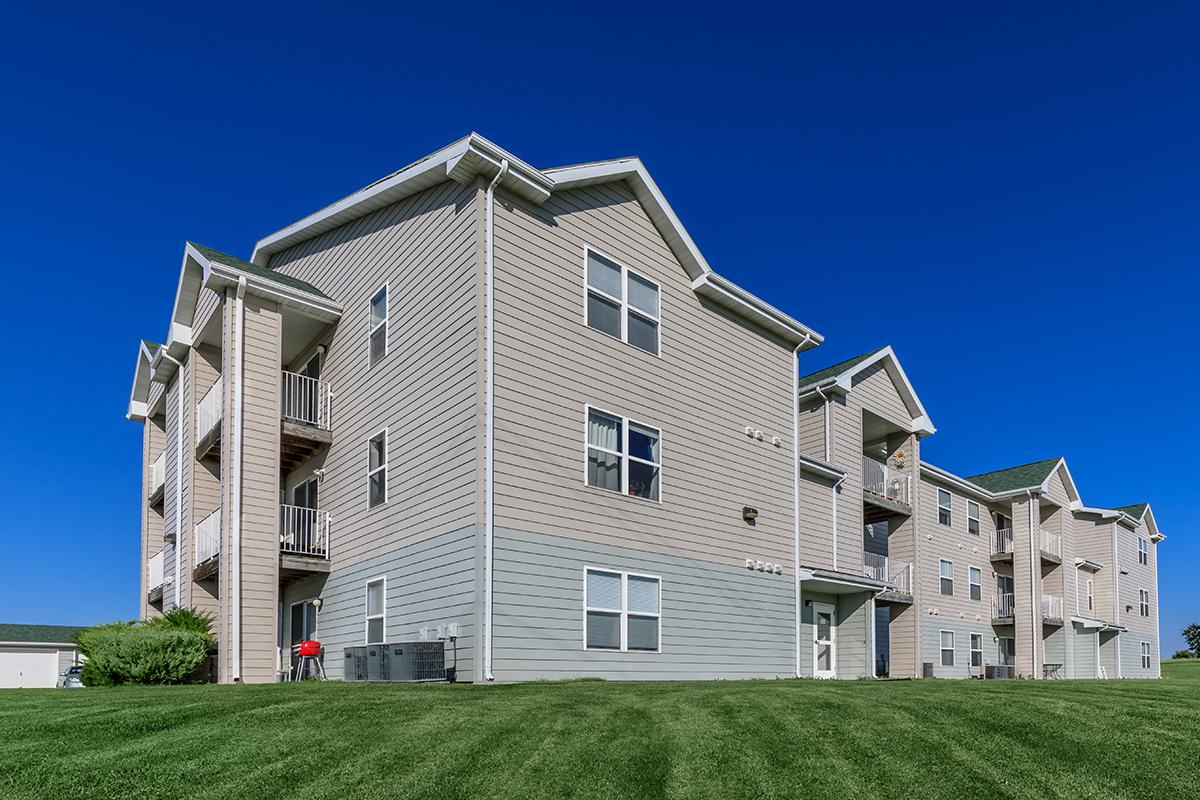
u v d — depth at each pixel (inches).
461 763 274.8
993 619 1269.7
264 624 593.9
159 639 535.5
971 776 285.9
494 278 525.0
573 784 261.9
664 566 599.2
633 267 625.0
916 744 315.0
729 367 691.4
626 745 295.1
